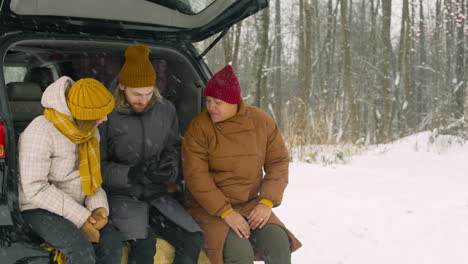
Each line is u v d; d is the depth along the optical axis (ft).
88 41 9.53
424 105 111.24
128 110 9.03
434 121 42.55
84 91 7.39
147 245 8.46
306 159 29.35
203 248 9.12
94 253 7.49
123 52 10.72
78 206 7.60
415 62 100.07
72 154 7.75
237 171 9.36
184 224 8.84
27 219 7.39
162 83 10.95
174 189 10.10
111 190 9.08
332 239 15.43
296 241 9.48
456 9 58.13
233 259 8.86
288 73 119.65
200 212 9.53
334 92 93.30
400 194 21.49
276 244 9.05
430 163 31.96
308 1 65.92
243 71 96.02
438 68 81.05
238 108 9.36
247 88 94.48
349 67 71.97
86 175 7.79
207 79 10.77
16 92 9.26
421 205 19.49
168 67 11.05
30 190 7.28
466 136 39.93
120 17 9.76
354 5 113.39
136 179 8.86
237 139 9.27
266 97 45.68
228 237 8.99
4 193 7.05
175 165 9.30
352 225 16.75
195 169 9.19
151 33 10.41
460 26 56.03
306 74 66.74
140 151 9.23
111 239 7.93
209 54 93.86
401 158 33.76
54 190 7.45
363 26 105.60
